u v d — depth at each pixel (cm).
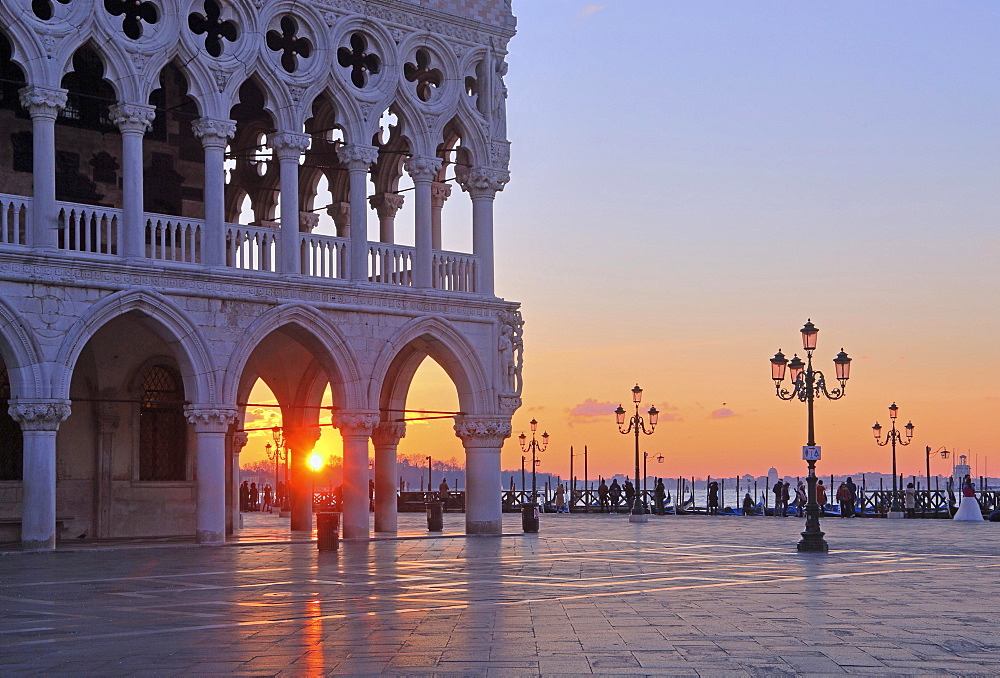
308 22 3912
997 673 1426
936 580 2641
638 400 5747
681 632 1764
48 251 3328
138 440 4153
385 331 4000
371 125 4016
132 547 3550
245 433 4931
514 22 4419
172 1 3628
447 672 1429
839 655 1554
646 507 7075
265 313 3728
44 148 3378
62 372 3338
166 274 3541
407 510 6938
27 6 3359
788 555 3403
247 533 4512
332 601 2189
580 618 1931
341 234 4791
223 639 1712
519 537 4238
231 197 4841
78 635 1769
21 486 3847
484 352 4266
